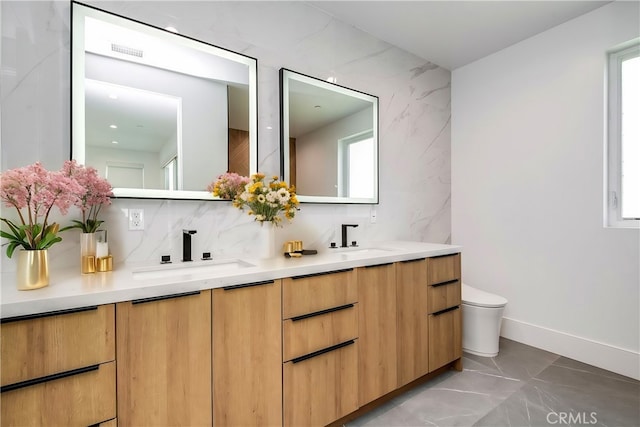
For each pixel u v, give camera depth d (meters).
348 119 2.41
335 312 1.59
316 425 1.50
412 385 2.02
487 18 2.39
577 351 2.38
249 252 1.93
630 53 2.23
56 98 1.41
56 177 1.10
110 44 1.52
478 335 2.47
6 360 0.88
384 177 2.69
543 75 2.59
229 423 1.26
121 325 1.04
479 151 3.04
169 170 1.66
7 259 1.30
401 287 1.90
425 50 2.86
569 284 2.45
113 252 1.53
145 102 1.60
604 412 1.75
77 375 0.97
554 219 2.53
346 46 2.43
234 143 1.87
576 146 2.40
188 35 1.74
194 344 1.18
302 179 2.17
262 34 2.00
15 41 1.33
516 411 1.77
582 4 2.24
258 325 1.34
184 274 1.41
